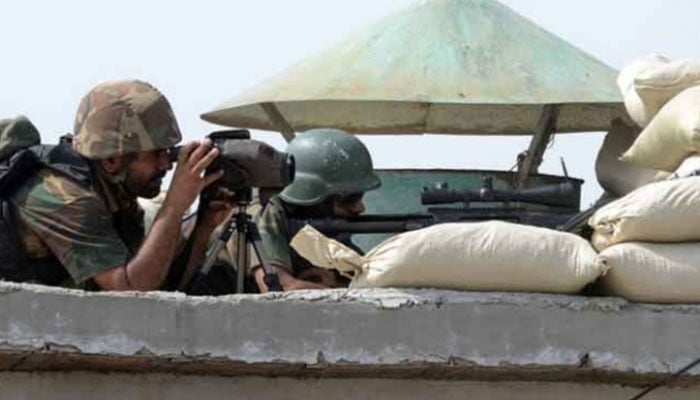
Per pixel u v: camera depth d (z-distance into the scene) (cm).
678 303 1891
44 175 1959
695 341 1881
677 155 2084
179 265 2012
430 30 2464
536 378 1900
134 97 1983
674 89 2133
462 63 2430
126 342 1777
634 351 1873
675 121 2055
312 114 2548
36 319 1759
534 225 2003
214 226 1986
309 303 1814
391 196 2366
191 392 1844
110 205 1997
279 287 1972
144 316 1781
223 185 1956
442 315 1838
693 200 1881
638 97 2198
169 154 1994
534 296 1861
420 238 1842
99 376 1827
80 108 1995
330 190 2161
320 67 2469
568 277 1862
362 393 1873
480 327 1844
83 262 1931
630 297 1888
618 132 2339
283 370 1834
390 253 1848
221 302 1800
